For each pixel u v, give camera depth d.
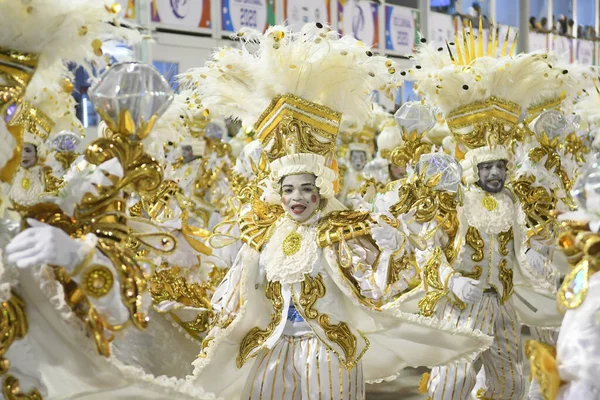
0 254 2.68
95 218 2.70
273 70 4.05
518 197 5.29
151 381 2.83
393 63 4.20
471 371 4.85
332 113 4.12
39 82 3.37
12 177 2.78
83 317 2.70
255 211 4.24
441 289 4.73
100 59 3.20
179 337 4.21
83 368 2.78
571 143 6.85
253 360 4.18
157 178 2.75
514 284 5.42
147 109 2.70
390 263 4.03
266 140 4.18
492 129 5.25
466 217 5.02
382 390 6.35
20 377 2.71
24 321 2.73
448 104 5.42
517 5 16.80
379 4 14.16
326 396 3.89
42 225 2.60
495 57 5.66
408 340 4.21
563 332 2.54
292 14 12.52
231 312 4.09
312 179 4.04
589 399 2.39
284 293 3.99
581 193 2.72
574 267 2.67
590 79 5.91
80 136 5.86
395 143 8.31
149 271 4.11
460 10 15.61
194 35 11.11
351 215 4.05
